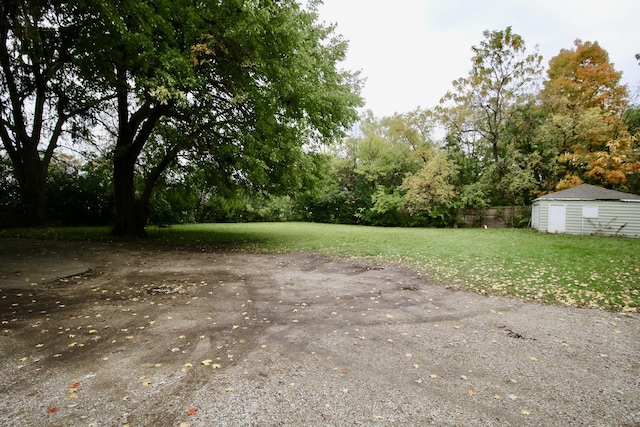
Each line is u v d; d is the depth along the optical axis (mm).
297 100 11867
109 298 5922
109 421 2541
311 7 12500
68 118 15289
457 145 29969
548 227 19484
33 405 2744
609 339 4305
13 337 4152
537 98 24938
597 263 8867
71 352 3771
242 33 9594
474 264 9164
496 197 26531
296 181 13648
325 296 6367
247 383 3139
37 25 9383
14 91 14305
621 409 2785
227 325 4727
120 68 10555
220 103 12211
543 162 24156
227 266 9203
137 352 3799
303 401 2848
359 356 3770
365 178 31375
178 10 9438
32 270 7680
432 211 26203
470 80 26453
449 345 4109
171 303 5727
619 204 17703
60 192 20953
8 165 19016
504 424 2568
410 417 2639
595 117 20906
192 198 20219
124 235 14938
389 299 6188
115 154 13750
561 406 2826
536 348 4027
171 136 14945
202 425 2502
